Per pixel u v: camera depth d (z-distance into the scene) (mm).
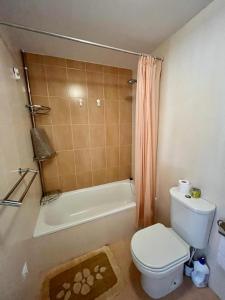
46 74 1779
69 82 1896
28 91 1688
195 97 1217
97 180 2336
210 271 1217
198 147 1235
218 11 979
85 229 1551
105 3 1006
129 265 1440
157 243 1185
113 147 2338
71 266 1438
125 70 2168
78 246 1546
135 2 1003
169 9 1071
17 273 898
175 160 1497
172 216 1358
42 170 1980
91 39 1442
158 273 990
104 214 1630
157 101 1589
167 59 1466
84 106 2027
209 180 1161
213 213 1119
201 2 1013
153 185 1759
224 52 976
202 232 1131
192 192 1243
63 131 1983
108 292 1209
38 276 1315
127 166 2506
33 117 1730
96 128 2162
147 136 1605
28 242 1177
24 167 1282
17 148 1140
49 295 1197
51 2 986
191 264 1330
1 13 1064
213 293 1194
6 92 1024
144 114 1571
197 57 1162
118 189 2412
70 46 1546
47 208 1809
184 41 1261
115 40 1467
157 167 1779
